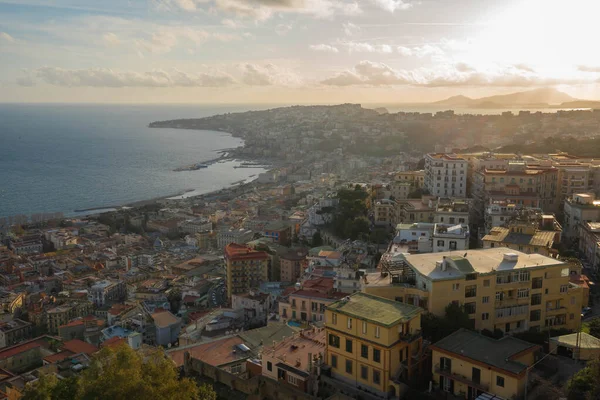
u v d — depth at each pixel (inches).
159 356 3705.7
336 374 3518.7
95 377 3479.3
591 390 2972.4
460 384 3253.0
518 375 3041.3
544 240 5772.6
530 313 4249.5
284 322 6107.3
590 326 4493.1
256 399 3558.1
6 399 6058.1
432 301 3895.2
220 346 4790.8
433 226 7111.2
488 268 4165.8
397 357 3292.3
